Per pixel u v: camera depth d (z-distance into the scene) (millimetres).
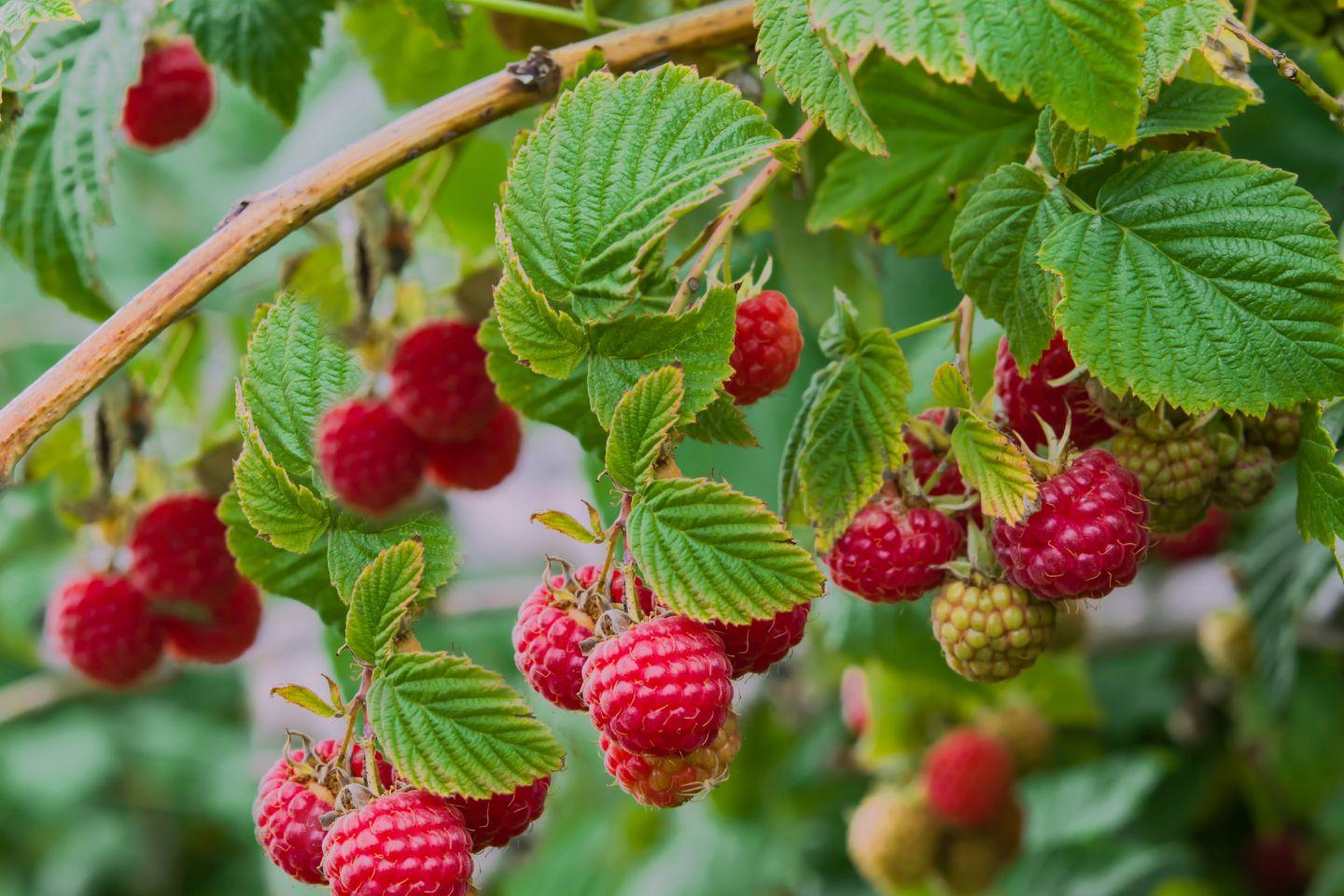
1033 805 1021
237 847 1631
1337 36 670
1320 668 951
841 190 675
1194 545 846
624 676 577
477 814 589
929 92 663
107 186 690
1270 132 773
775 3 597
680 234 725
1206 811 1074
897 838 922
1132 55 579
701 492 577
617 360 587
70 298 698
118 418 728
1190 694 1051
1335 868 947
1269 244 593
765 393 621
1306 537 610
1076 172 604
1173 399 591
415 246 716
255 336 600
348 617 584
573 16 666
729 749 589
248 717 1638
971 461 603
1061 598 608
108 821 1575
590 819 1156
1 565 1111
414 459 708
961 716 956
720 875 1051
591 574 596
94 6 698
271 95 697
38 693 996
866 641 792
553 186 589
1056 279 603
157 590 724
